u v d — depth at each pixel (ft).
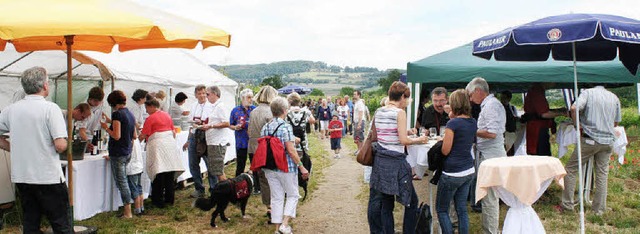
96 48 20.12
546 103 22.98
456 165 14.74
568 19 14.84
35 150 13.70
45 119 13.74
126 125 19.90
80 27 12.55
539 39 14.58
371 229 16.61
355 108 40.63
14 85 26.45
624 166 34.22
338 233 19.88
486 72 21.01
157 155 21.80
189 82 36.32
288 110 19.06
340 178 33.06
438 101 21.12
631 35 14.25
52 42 19.27
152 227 19.71
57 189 14.11
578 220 20.62
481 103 17.87
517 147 24.25
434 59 22.67
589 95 20.65
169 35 13.94
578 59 20.39
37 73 13.84
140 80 30.19
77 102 31.68
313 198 26.43
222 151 23.71
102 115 21.77
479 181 12.34
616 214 21.40
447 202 15.15
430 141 17.84
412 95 22.04
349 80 435.53
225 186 20.18
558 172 12.03
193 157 24.66
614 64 22.62
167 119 22.47
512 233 12.10
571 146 45.85
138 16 13.78
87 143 20.13
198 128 23.56
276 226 17.92
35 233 14.37
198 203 20.07
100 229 18.94
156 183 22.61
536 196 11.75
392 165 15.06
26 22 12.32
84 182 19.51
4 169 19.30
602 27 13.82
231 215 21.86
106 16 13.28
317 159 43.04
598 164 21.49
